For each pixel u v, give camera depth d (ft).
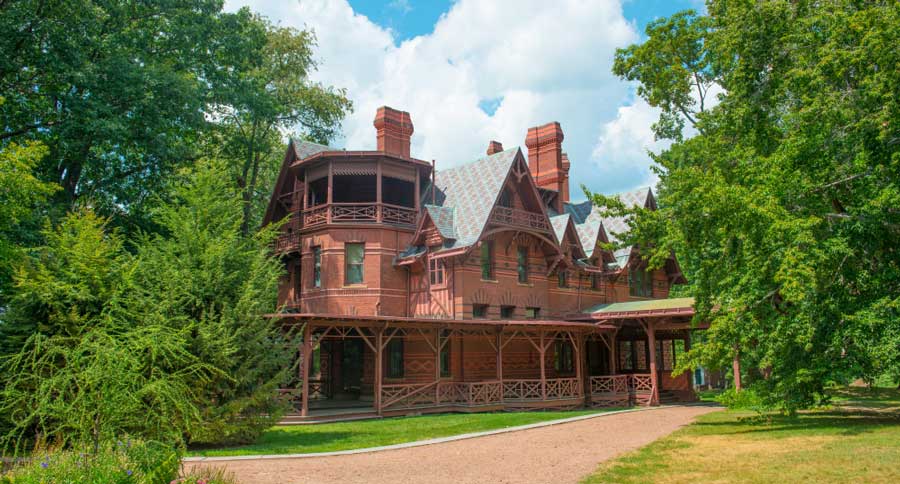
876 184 55.36
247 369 50.78
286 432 60.08
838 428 52.60
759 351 59.82
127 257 53.47
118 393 30.53
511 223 96.89
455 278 91.86
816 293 52.70
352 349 99.50
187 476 31.91
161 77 92.53
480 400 85.40
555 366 106.73
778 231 51.93
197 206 55.67
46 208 86.43
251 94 114.52
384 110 103.91
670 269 131.75
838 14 57.31
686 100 103.35
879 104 54.49
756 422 62.44
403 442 52.49
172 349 40.06
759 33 70.03
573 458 43.78
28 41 83.15
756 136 69.31
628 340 117.29
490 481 35.88
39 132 91.40
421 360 90.48
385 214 97.55
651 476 36.27
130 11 101.35
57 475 26.43
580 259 112.98
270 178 147.43
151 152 94.22
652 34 99.50
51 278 47.67
